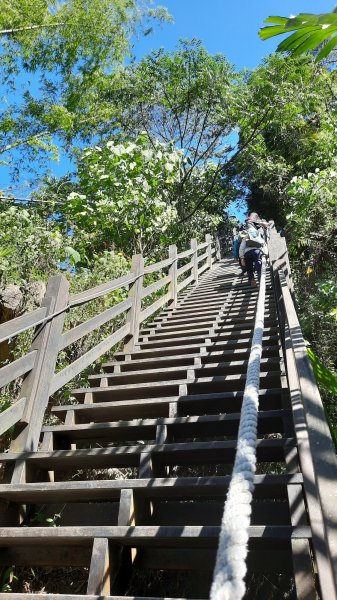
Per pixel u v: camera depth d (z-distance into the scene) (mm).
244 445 1187
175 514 2475
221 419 2834
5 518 2572
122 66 14438
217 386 3541
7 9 9500
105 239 8711
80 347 4977
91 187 8719
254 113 15805
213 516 2441
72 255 6109
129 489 2309
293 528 1849
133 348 5062
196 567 2205
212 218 13758
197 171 15469
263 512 2246
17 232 5984
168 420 2920
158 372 3998
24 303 5062
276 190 14547
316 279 8680
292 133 15344
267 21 1218
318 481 1144
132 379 4129
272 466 4055
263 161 15148
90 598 1835
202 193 15586
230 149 17047
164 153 8930
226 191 16906
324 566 1474
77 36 11336
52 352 3391
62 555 2312
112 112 13602
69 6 11008
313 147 13398
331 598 1315
